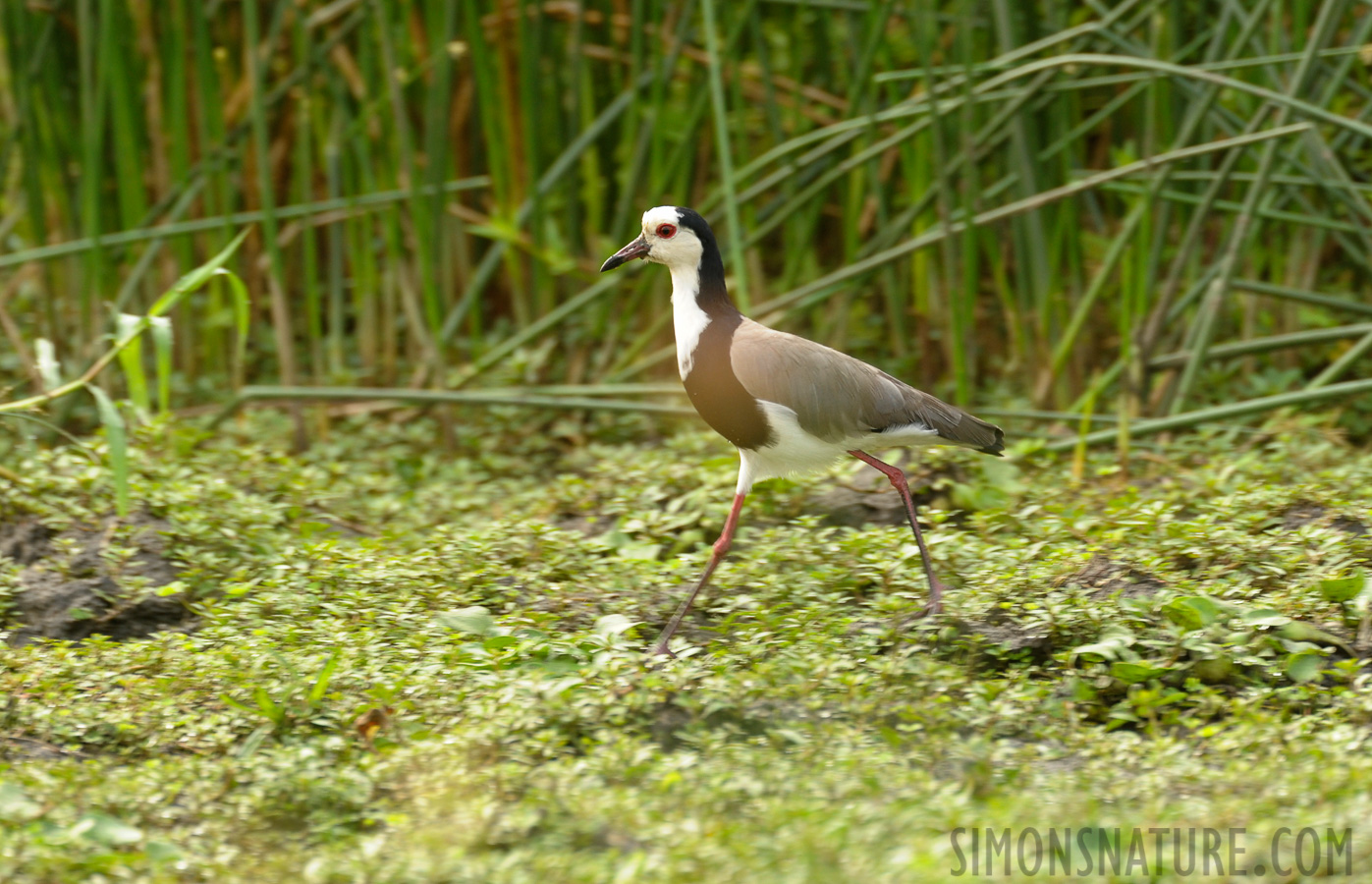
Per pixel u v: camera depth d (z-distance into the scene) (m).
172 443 12.63
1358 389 12.30
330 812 6.70
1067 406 14.55
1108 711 7.99
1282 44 13.98
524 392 14.98
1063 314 15.30
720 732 7.29
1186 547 9.54
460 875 5.80
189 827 6.66
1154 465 12.71
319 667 8.11
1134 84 15.08
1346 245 14.49
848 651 8.38
